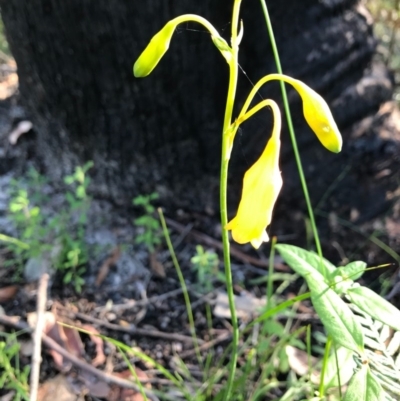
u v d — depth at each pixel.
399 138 0.31
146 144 0.29
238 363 0.26
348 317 0.16
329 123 0.14
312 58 0.28
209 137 0.29
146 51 0.15
